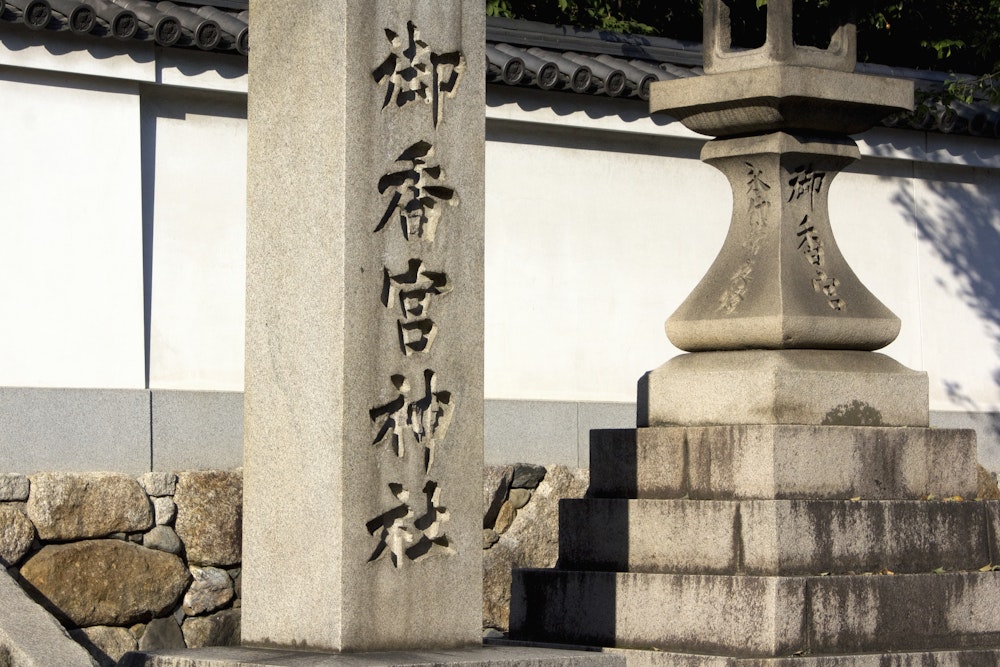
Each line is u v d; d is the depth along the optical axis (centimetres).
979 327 1321
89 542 948
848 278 838
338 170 581
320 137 589
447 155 606
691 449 802
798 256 823
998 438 1291
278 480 596
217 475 998
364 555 577
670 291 1207
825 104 807
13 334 961
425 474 593
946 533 809
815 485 776
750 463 773
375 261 586
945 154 1295
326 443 578
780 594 737
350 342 577
